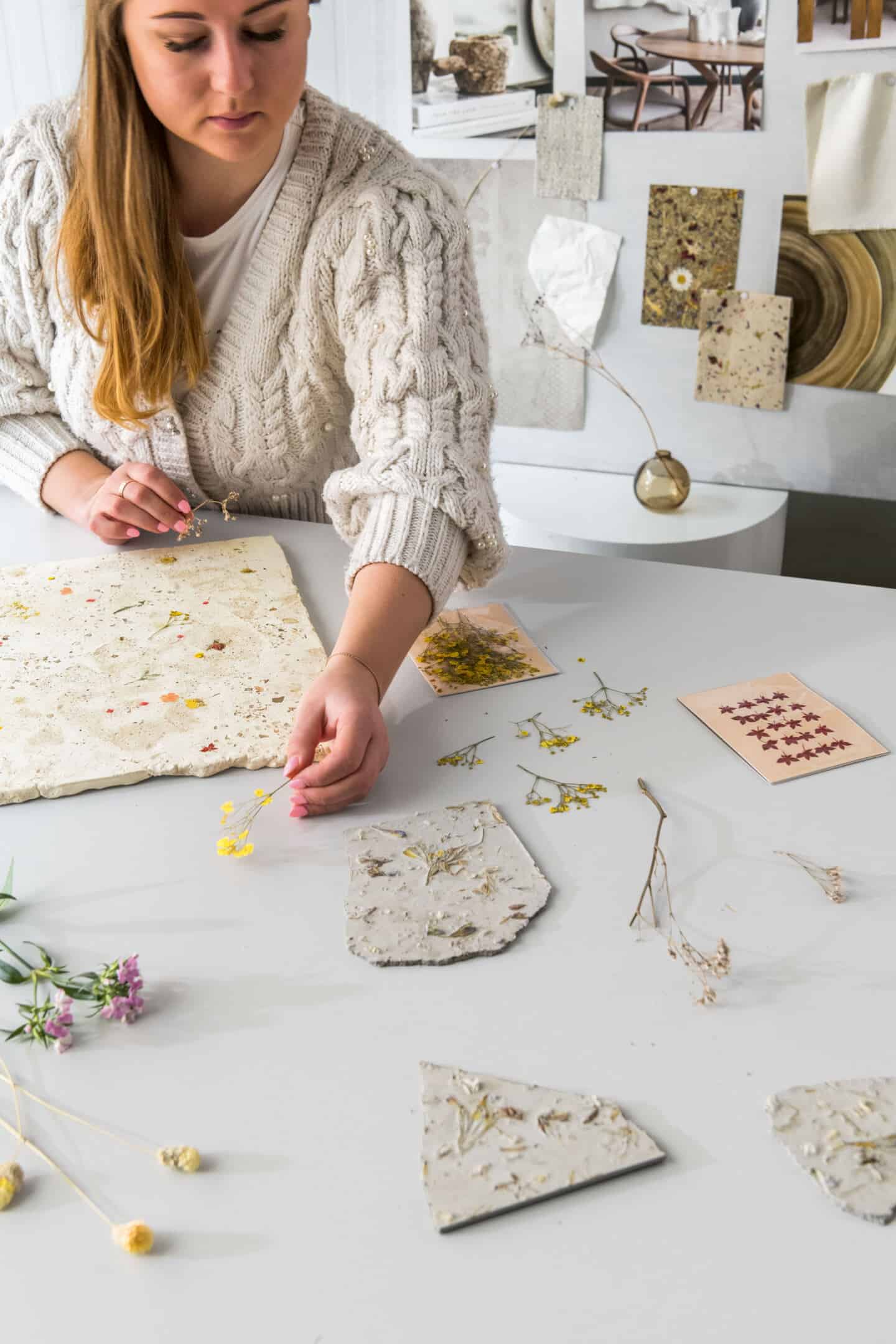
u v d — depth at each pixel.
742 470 2.26
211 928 0.75
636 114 2.04
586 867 0.80
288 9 0.90
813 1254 0.56
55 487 1.26
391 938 0.73
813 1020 0.68
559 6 2.00
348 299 1.09
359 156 1.11
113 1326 0.53
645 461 2.20
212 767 0.89
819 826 0.83
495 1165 0.59
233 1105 0.63
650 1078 0.64
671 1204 0.58
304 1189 0.59
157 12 0.88
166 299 1.11
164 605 1.10
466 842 0.81
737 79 1.97
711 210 2.07
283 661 1.01
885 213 1.96
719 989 0.70
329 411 1.23
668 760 0.91
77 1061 0.66
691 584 1.16
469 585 1.11
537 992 0.70
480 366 1.12
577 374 2.28
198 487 1.30
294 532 1.26
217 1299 0.54
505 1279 0.55
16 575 1.16
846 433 2.16
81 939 0.74
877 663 1.03
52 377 1.27
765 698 0.98
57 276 1.18
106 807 0.86
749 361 2.15
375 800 0.87
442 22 2.05
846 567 2.28
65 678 0.98
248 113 0.94
